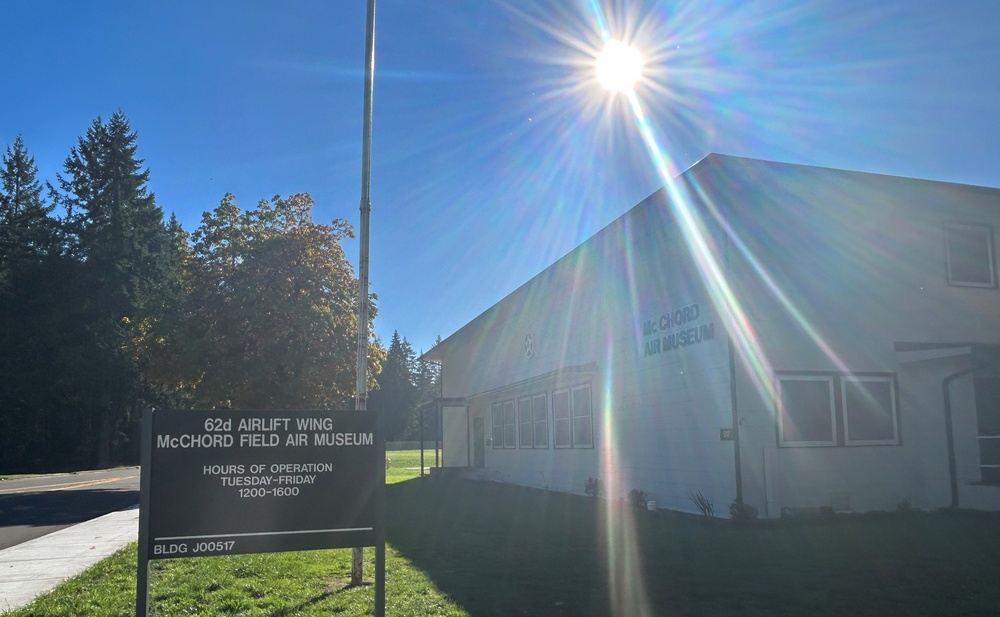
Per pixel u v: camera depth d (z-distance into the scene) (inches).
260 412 255.4
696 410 576.4
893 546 407.8
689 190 591.8
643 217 671.8
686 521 526.3
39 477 1459.2
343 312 866.1
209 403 840.3
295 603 291.1
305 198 887.7
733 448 526.6
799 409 541.0
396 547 432.5
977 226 634.2
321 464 259.1
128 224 2127.2
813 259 567.2
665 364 625.0
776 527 481.7
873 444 552.4
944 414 564.7
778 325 547.2
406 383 4001.0
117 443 2128.4
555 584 324.2
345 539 257.8
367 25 370.6
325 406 877.2
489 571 354.3
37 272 1959.9
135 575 354.3
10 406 1907.0
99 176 2145.7
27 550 460.8
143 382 2075.5
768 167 567.8
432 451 2790.4
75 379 1946.4
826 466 538.3
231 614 278.2
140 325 927.7
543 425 895.7
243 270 846.5
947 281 612.4
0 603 309.6
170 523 242.1
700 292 579.2
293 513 254.4
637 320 676.7
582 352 797.2
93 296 2004.2
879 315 579.5
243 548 248.1
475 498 774.5
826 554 386.0
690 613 273.7
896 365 573.6
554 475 855.1
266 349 820.6
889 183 605.9
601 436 742.5
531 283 949.8
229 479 249.6
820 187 581.9
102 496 945.5
